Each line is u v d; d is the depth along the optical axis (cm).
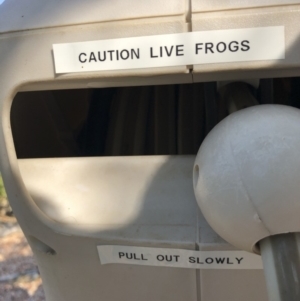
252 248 34
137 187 47
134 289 50
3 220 180
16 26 41
